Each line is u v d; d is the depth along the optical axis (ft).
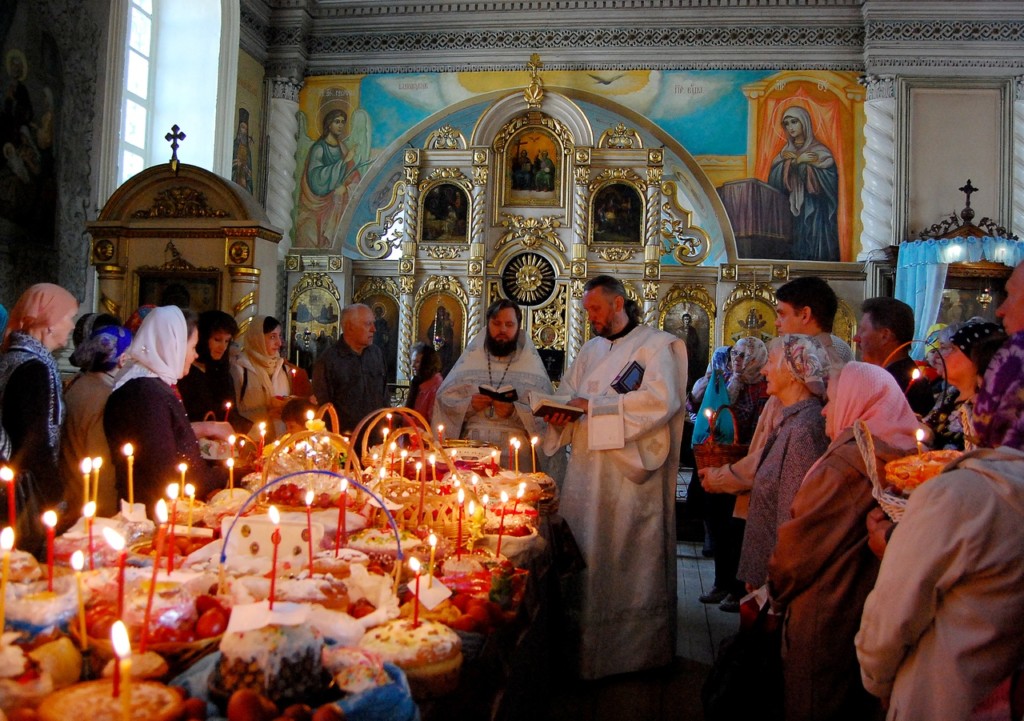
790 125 41.22
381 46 43.50
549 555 11.82
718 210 40.24
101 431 12.02
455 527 9.93
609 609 14.96
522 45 42.70
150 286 25.49
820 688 9.20
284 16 43.06
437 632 6.30
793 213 41.06
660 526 15.30
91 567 7.02
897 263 38.68
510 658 7.84
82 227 29.07
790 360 11.01
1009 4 39.34
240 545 8.03
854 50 41.01
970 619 5.96
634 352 15.60
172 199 25.63
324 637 6.19
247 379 19.36
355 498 10.06
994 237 37.58
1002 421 6.59
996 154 39.63
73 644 5.64
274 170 42.60
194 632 6.11
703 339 39.27
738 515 12.98
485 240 38.45
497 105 38.09
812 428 10.84
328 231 43.01
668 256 40.42
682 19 41.70
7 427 10.73
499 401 16.46
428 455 12.55
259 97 42.37
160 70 39.11
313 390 20.84
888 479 8.14
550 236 38.32
